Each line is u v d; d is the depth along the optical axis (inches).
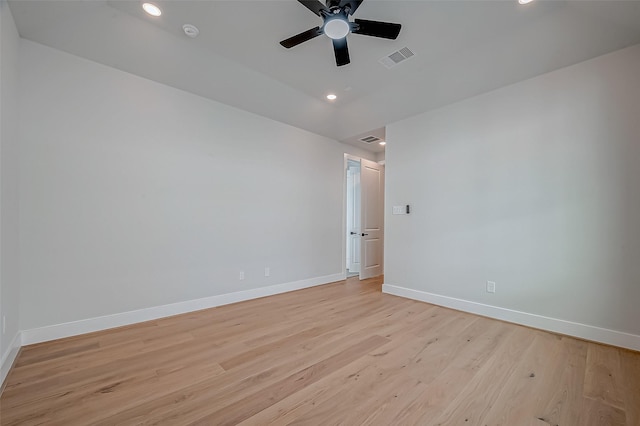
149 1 82.7
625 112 92.7
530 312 110.7
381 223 224.8
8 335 77.0
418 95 136.1
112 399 63.6
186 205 126.2
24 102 90.3
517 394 66.4
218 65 115.4
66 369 76.3
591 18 84.2
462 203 132.2
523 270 113.0
